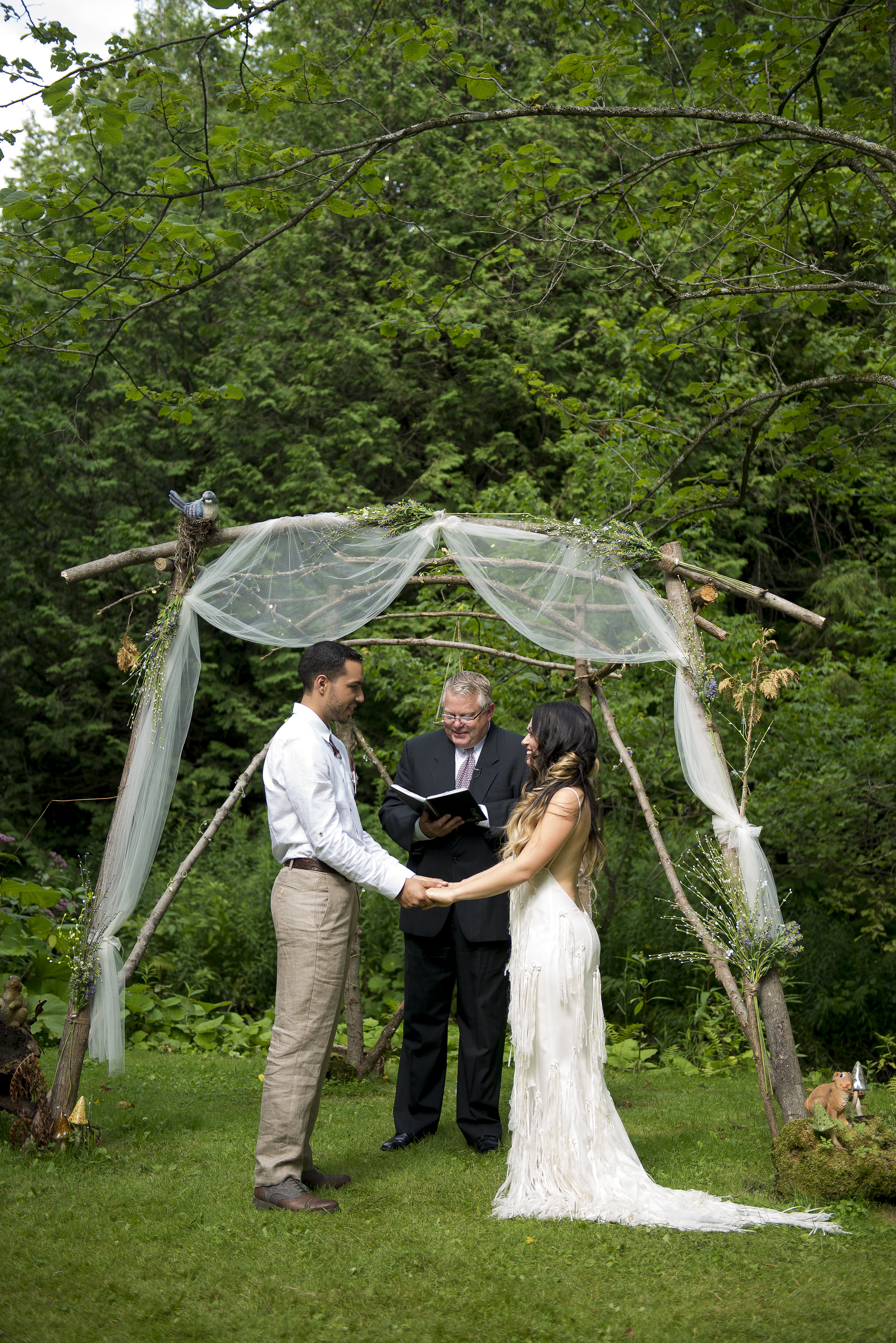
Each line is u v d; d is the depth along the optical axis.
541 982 3.53
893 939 8.52
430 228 12.38
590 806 3.63
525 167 5.80
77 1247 3.08
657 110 4.75
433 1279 2.89
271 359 13.09
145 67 4.57
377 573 4.67
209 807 12.91
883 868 8.38
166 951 8.72
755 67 5.45
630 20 5.20
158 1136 4.32
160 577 12.73
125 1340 2.53
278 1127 3.42
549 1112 3.49
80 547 12.92
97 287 5.16
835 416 6.70
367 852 3.46
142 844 4.21
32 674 13.50
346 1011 5.80
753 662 4.45
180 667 4.38
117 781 13.92
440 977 4.31
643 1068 6.66
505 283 12.11
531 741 3.71
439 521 4.75
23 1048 4.21
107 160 12.45
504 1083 5.65
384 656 8.52
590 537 4.63
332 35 12.88
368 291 13.45
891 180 6.05
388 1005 7.94
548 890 3.62
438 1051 4.34
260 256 13.32
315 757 3.46
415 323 6.45
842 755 8.27
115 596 13.09
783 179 5.96
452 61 4.98
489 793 4.34
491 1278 2.90
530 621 4.58
